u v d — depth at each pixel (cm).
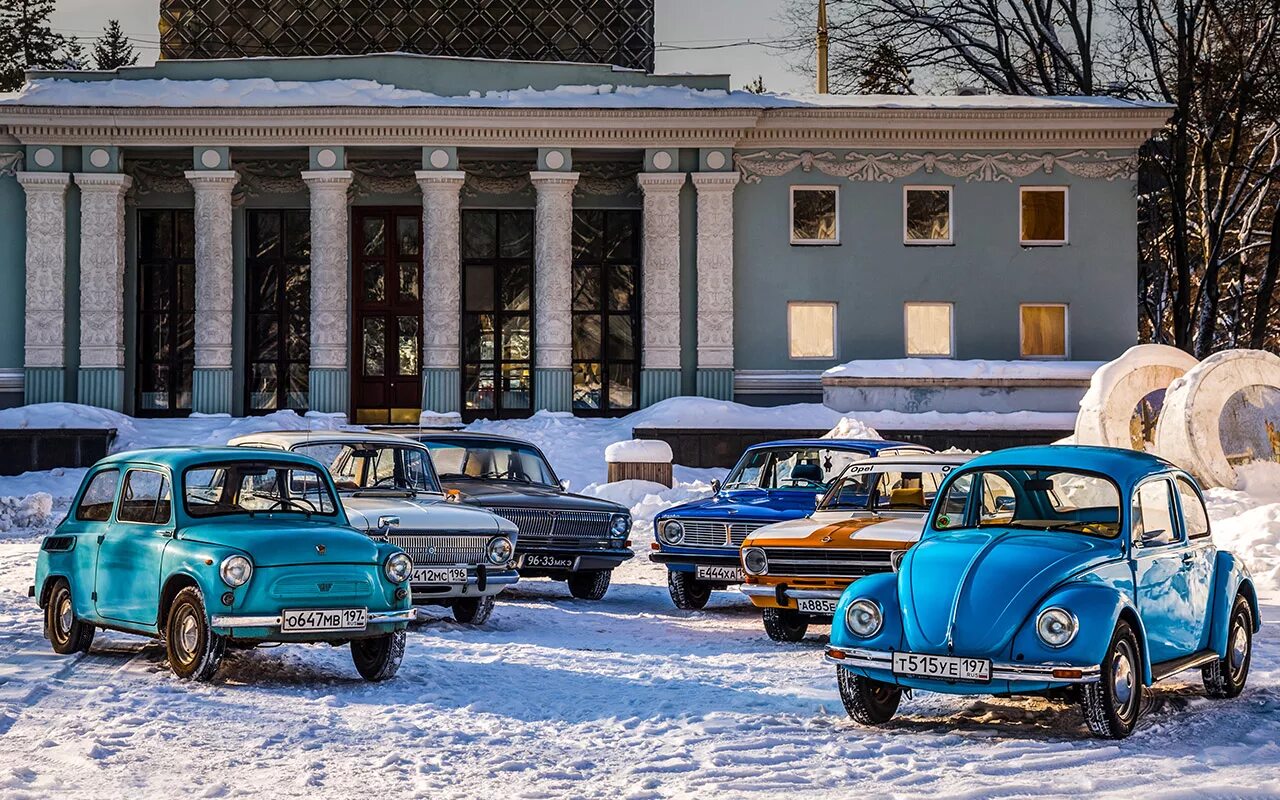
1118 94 5256
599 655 1383
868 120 4156
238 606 1141
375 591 1190
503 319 4397
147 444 3738
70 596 1320
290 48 4662
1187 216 5659
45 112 3959
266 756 919
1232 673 1188
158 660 1296
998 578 1009
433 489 1691
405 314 4362
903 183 4228
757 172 4206
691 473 3519
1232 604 1184
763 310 4203
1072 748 962
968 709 1114
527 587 2022
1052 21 5500
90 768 879
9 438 3694
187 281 4300
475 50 4672
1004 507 1134
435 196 4072
